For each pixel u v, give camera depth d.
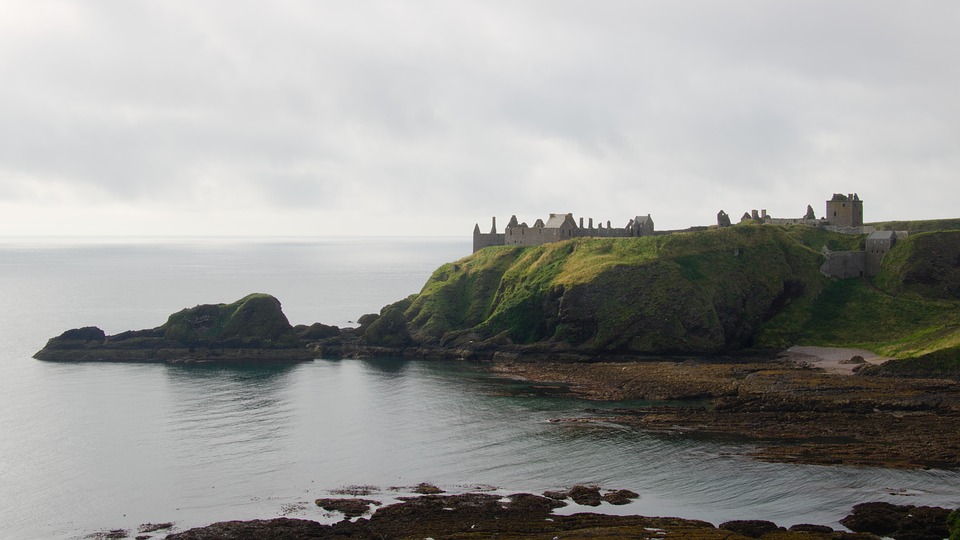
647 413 147.75
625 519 97.00
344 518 99.81
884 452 119.62
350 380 182.75
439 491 108.75
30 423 142.25
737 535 90.69
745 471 113.88
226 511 102.81
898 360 170.88
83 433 136.12
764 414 143.25
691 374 178.12
